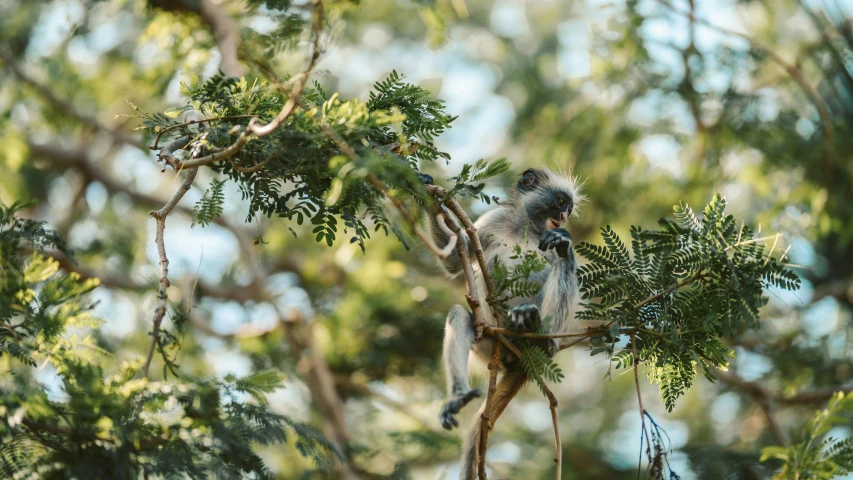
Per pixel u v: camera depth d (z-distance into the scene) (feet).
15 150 50.49
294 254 53.57
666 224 23.03
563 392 65.77
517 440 51.67
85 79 52.03
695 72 50.75
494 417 27.94
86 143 55.67
